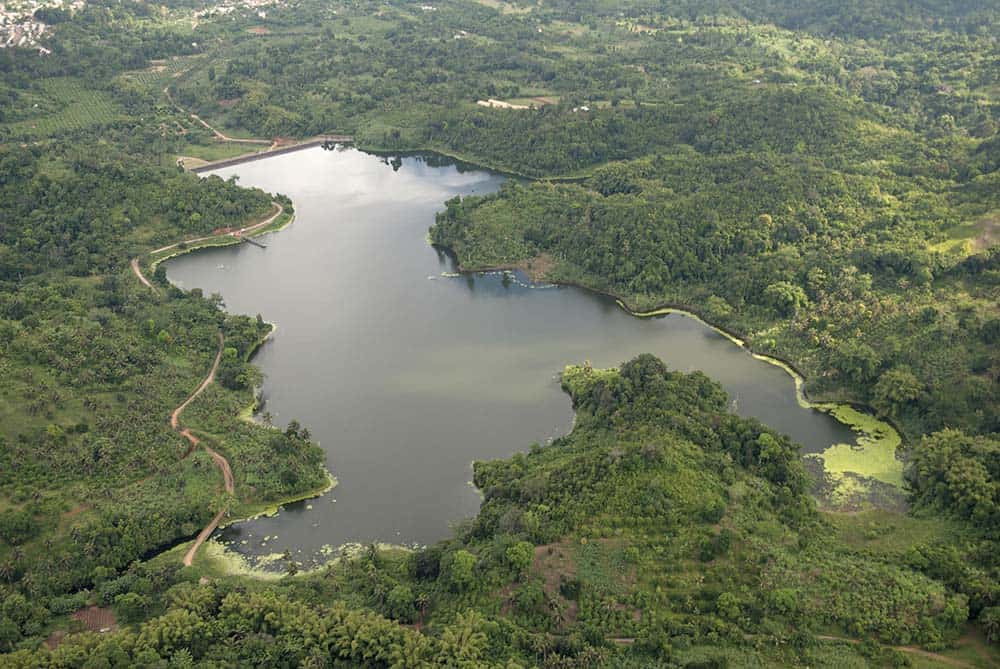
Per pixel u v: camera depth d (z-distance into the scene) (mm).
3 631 159500
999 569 168000
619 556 173500
